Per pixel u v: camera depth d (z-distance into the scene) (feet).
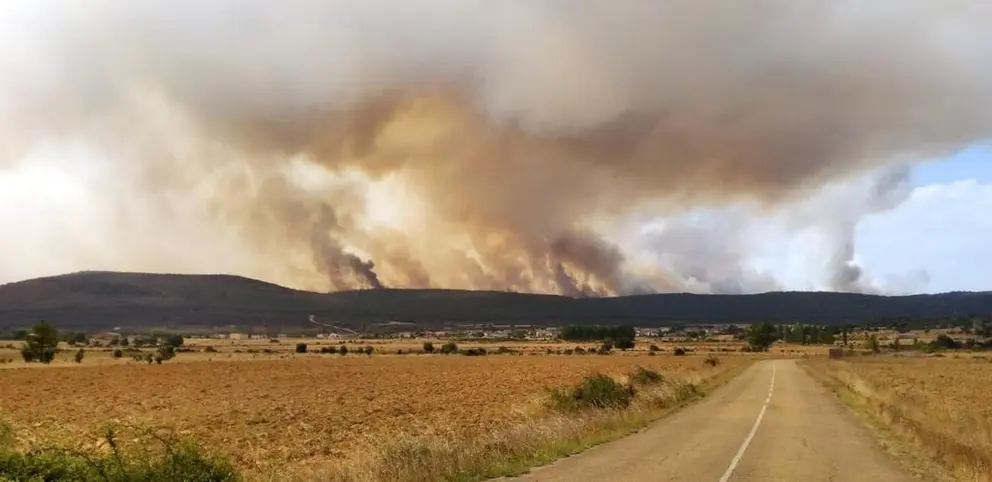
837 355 384.88
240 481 43.80
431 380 222.69
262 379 240.12
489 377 230.89
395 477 44.21
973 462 51.31
